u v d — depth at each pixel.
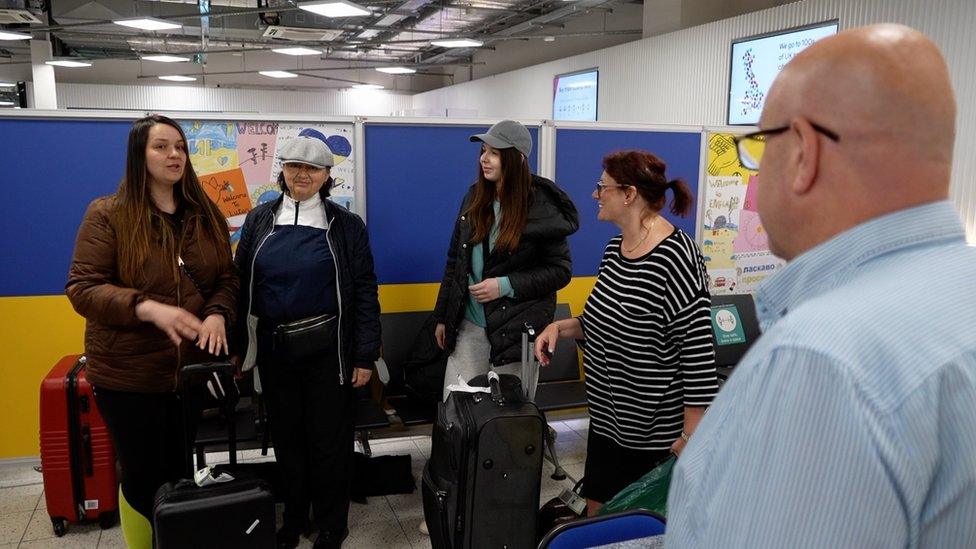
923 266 0.55
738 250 3.79
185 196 2.04
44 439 2.51
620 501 1.66
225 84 15.17
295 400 2.37
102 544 2.54
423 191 3.19
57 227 2.88
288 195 2.34
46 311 2.92
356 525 2.71
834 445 0.50
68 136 2.83
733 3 7.72
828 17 5.46
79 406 2.54
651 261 1.71
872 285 0.55
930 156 0.55
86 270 1.90
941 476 0.51
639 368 1.76
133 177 1.93
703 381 1.69
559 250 2.44
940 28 4.56
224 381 2.00
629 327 1.74
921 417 0.49
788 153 0.62
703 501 0.60
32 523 2.68
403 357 3.17
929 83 0.54
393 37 12.47
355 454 2.91
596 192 1.83
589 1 8.41
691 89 7.18
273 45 9.59
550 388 3.19
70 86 14.08
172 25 6.93
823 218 0.60
